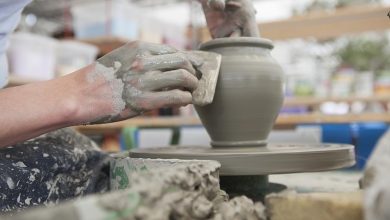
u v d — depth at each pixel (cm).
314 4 412
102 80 95
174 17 530
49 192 102
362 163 161
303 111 377
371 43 454
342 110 421
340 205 62
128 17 356
